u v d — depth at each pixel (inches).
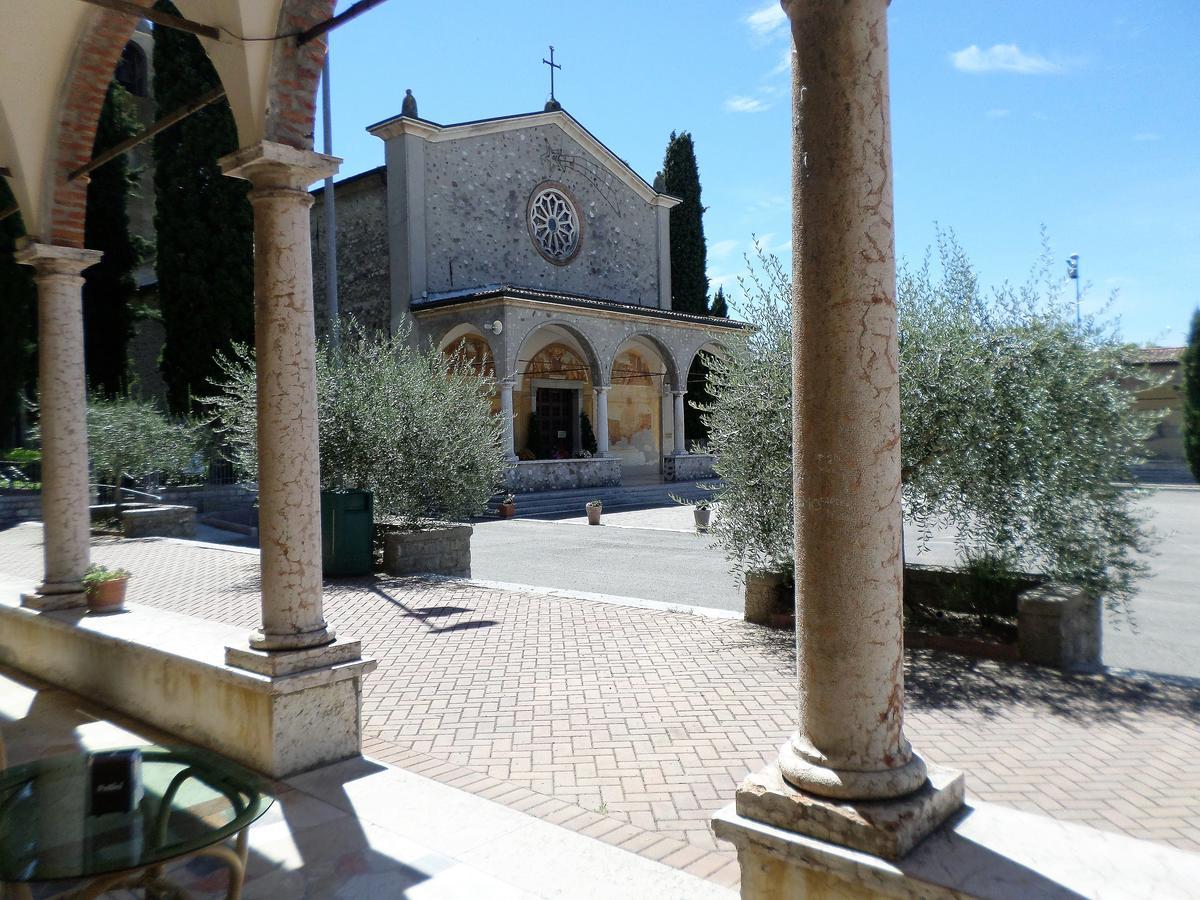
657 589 463.5
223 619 359.3
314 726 185.9
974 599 295.4
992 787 176.1
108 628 233.8
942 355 282.0
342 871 140.0
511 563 561.6
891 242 105.7
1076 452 277.9
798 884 101.0
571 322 1012.5
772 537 319.0
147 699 217.0
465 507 526.3
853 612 102.7
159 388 1222.9
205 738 197.6
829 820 98.5
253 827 156.4
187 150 927.7
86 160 269.9
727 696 237.9
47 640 257.1
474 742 204.8
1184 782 177.6
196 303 924.6
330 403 495.5
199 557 553.6
